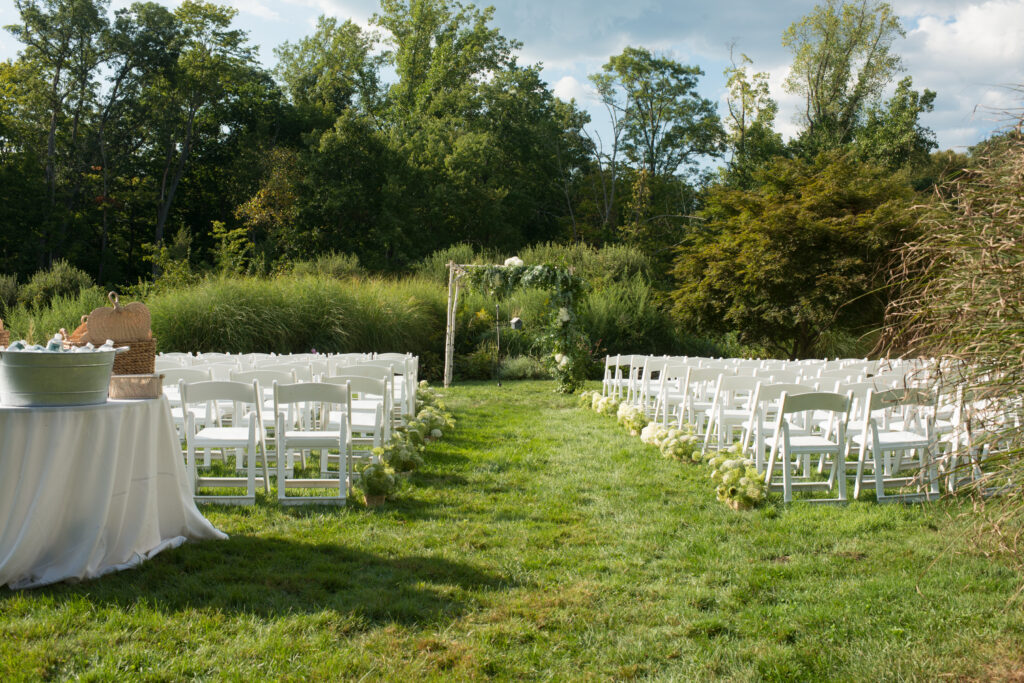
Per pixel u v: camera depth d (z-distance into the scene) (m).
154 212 34.75
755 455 6.50
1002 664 2.97
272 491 5.49
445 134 37.03
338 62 41.44
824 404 5.38
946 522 4.62
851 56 31.44
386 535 4.50
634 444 7.81
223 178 36.44
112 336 4.23
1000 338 2.80
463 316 18.00
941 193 3.17
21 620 3.12
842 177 18.11
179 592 3.50
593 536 4.59
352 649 3.03
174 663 2.85
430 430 7.91
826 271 16.30
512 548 4.34
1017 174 2.82
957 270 2.95
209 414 6.44
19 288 20.62
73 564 3.57
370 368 6.78
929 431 5.02
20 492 3.49
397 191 32.50
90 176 32.56
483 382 15.63
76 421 3.61
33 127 32.22
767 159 35.50
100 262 32.09
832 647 3.13
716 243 19.59
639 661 3.04
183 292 15.15
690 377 7.70
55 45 31.14
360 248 32.72
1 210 28.75
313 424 7.53
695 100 39.53
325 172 32.41
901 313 3.14
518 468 6.55
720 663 3.02
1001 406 2.90
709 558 4.20
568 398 12.50
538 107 39.78
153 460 4.00
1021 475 2.88
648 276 24.17
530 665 2.96
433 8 40.56
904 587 3.73
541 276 13.66
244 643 3.02
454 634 3.20
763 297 17.53
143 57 32.16
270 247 31.25
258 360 8.72
